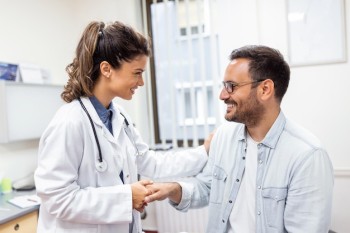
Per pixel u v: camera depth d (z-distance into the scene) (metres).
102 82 1.09
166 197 1.24
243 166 1.18
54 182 0.98
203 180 1.39
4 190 2.24
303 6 2.26
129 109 2.86
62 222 1.07
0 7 2.36
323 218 1.00
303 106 2.30
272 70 1.07
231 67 1.10
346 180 2.23
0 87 2.18
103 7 2.94
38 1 2.68
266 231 1.09
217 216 1.24
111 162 1.12
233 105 1.11
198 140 2.71
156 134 2.94
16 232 1.79
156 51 2.76
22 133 2.29
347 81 2.20
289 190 1.06
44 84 2.46
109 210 1.03
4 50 2.38
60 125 1.01
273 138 1.11
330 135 2.26
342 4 2.17
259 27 2.38
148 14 2.85
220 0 2.50
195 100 2.68
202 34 2.60
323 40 2.23
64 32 2.94
